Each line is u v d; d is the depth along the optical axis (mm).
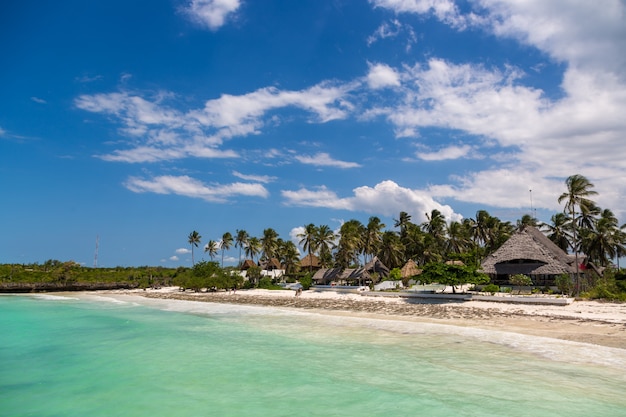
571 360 19703
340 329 30516
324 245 83250
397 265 84000
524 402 14406
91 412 14422
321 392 16016
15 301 63656
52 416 14094
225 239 118438
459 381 16875
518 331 27594
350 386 16609
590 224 69250
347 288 61625
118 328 32875
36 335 29672
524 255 50406
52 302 61500
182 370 19422
